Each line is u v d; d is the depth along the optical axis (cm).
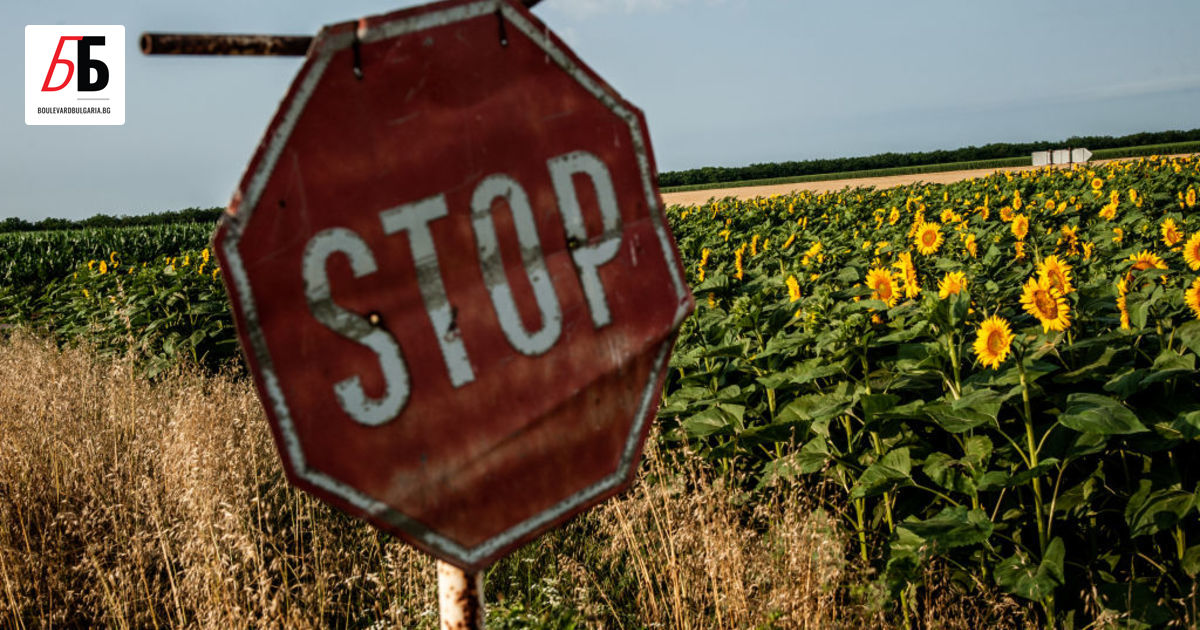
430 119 125
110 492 472
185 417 451
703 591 334
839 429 454
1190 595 303
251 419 537
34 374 656
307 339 117
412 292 123
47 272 2384
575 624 331
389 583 383
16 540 436
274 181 115
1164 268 490
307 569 403
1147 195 1284
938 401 361
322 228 118
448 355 125
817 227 1426
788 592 304
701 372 489
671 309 142
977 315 461
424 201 124
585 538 429
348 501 118
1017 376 345
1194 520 351
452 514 125
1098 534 368
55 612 386
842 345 416
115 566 408
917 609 351
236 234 113
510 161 130
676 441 462
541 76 133
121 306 911
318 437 117
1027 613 335
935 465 351
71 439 520
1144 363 411
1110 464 372
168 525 424
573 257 134
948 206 1540
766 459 463
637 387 139
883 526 394
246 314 114
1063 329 371
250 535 385
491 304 128
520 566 402
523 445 129
